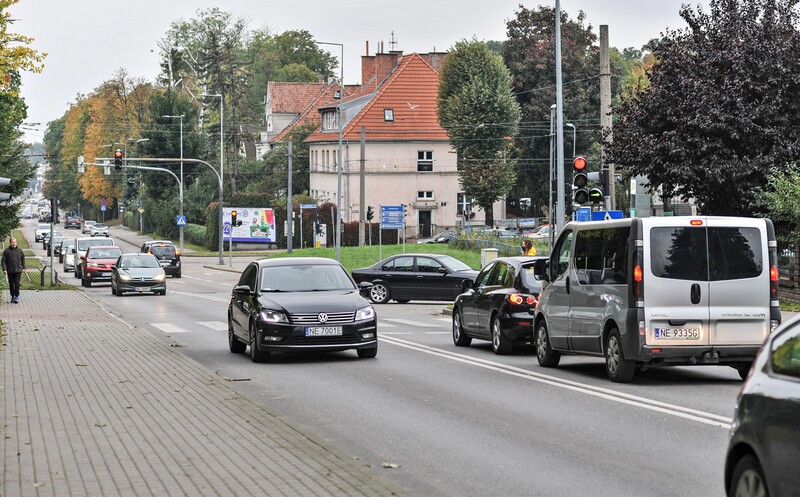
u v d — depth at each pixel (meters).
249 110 125.75
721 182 37.44
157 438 12.47
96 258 59.56
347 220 107.25
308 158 122.81
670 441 12.45
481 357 22.78
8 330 29.25
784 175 35.81
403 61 112.88
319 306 21.66
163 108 129.88
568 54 111.25
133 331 28.97
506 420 14.16
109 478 10.21
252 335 21.97
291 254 84.12
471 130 96.81
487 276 24.88
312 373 19.92
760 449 7.42
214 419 13.91
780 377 7.45
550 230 43.22
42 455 11.42
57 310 38.56
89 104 172.75
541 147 111.44
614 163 40.38
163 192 130.75
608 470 10.83
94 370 19.72
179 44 144.38
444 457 11.66
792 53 37.59
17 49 28.48
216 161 128.75
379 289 44.03
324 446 11.91
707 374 19.45
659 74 39.81
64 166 190.88
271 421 13.74
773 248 17.62
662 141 38.41
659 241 17.42
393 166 107.56
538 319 21.14
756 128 37.28
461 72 99.31
